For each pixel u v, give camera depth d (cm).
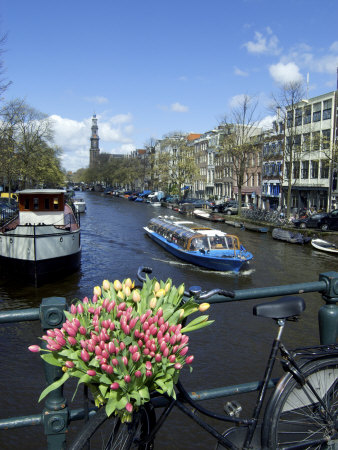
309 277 1902
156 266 2112
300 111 4134
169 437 656
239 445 214
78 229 1961
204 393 224
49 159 5572
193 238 2195
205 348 1010
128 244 2853
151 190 9738
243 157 4500
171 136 6938
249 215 4144
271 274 1959
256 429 220
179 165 6681
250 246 2759
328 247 2578
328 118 3859
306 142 3484
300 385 213
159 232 2909
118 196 10538
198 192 7762
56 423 198
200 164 7769
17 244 1669
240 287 1716
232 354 979
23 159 4691
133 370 172
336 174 3841
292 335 1096
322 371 221
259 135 5006
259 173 5362
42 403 764
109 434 194
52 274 1712
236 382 846
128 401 169
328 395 222
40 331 1108
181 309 192
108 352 169
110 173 12044
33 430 681
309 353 216
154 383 179
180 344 181
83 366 172
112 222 4325
